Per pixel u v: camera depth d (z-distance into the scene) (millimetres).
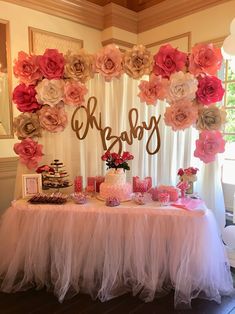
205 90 2107
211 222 2045
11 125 2932
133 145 2514
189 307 1888
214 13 2959
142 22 3693
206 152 2170
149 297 1970
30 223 2117
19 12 2916
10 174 3002
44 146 2420
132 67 2180
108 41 3604
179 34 3312
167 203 2109
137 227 2023
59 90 2191
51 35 3191
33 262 2113
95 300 1978
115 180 2234
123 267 2072
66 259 2039
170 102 2148
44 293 2066
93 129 2492
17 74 2223
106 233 2047
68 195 2328
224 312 1849
